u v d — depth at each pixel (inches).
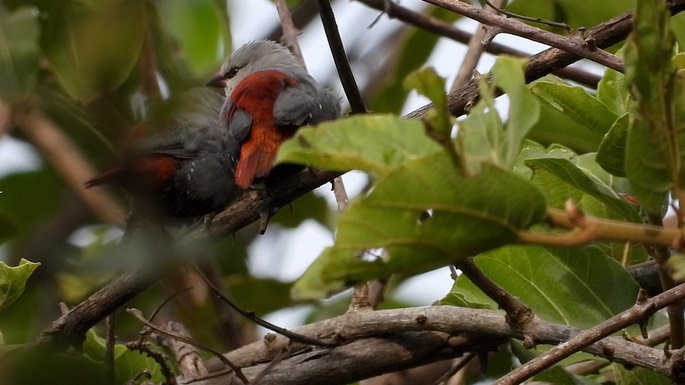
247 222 345.1
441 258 149.8
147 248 193.0
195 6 331.0
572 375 290.0
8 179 449.7
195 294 419.2
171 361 380.5
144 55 214.7
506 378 224.8
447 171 140.3
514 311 271.4
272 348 332.5
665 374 236.4
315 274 148.6
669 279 250.4
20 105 269.4
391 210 143.4
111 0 154.0
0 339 305.9
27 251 412.2
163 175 441.1
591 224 142.4
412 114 312.3
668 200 208.2
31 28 247.4
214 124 452.8
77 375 180.7
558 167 286.5
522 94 154.1
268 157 367.9
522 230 145.4
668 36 154.9
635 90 156.9
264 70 442.9
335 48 267.4
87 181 335.6
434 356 308.5
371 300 380.8
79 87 176.7
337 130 150.3
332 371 309.7
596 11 442.6
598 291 301.6
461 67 431.8
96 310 301.1
